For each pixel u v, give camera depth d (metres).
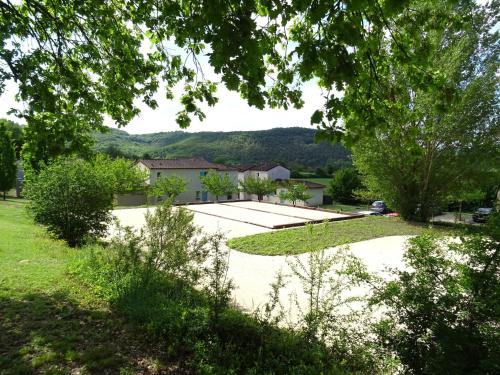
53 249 8.10
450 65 13.50
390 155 15.73
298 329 3.92
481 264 2.67
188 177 41.41
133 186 30.39
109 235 11.26
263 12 3.26
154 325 3.86
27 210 10.44
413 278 3.02
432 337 2.64
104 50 5.88
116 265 5.48
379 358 2.95
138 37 6.10
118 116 6.18
